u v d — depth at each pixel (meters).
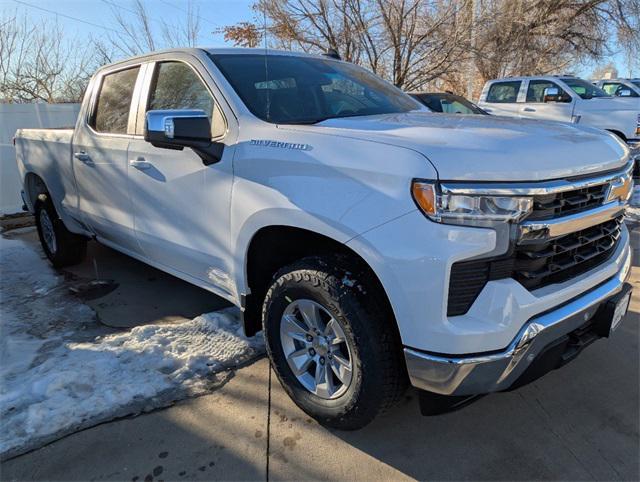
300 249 2.48
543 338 1.96
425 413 2.15
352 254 2.21
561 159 2.01
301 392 2.47
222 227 2.66
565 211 2.01
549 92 10.70
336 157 2.11
